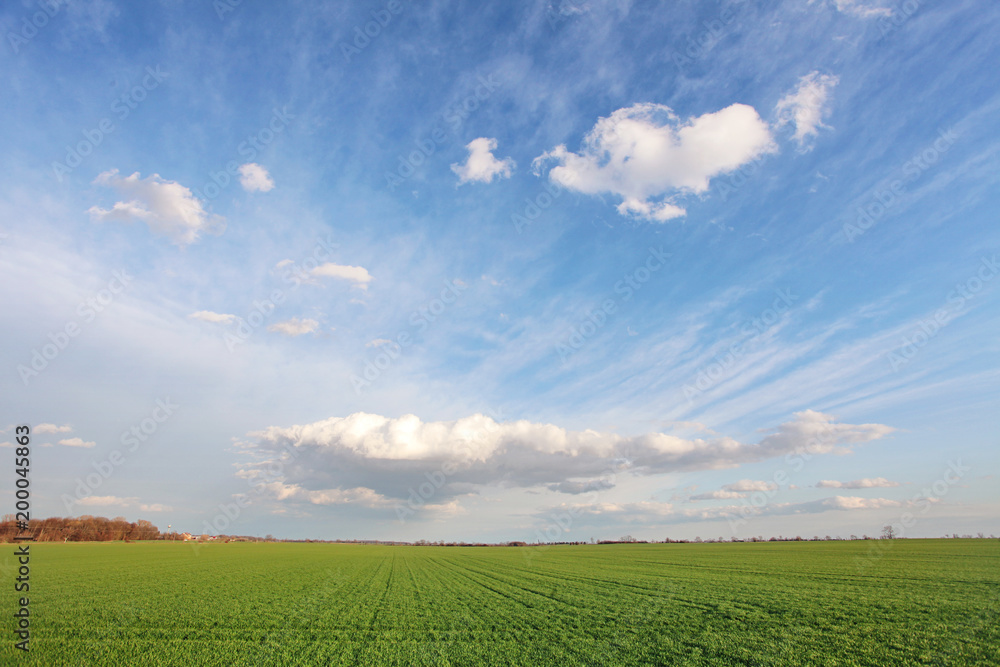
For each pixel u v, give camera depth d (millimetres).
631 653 18375
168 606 27469
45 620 23656
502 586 38281
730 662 17250
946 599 28141
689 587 36312
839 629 21516
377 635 21062
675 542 166125
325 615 25312
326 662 17250
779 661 17219
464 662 17359
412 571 52750
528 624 23375
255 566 55125
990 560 51469
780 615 24781
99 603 28406
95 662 17156
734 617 24562
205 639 20219
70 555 68688
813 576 41406
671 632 21609
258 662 17219
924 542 92312
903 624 22094
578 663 17219
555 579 43312
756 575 43719
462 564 64688
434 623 23531
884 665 16625
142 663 17047
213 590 34312
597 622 23781
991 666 16266
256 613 25719
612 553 89062
